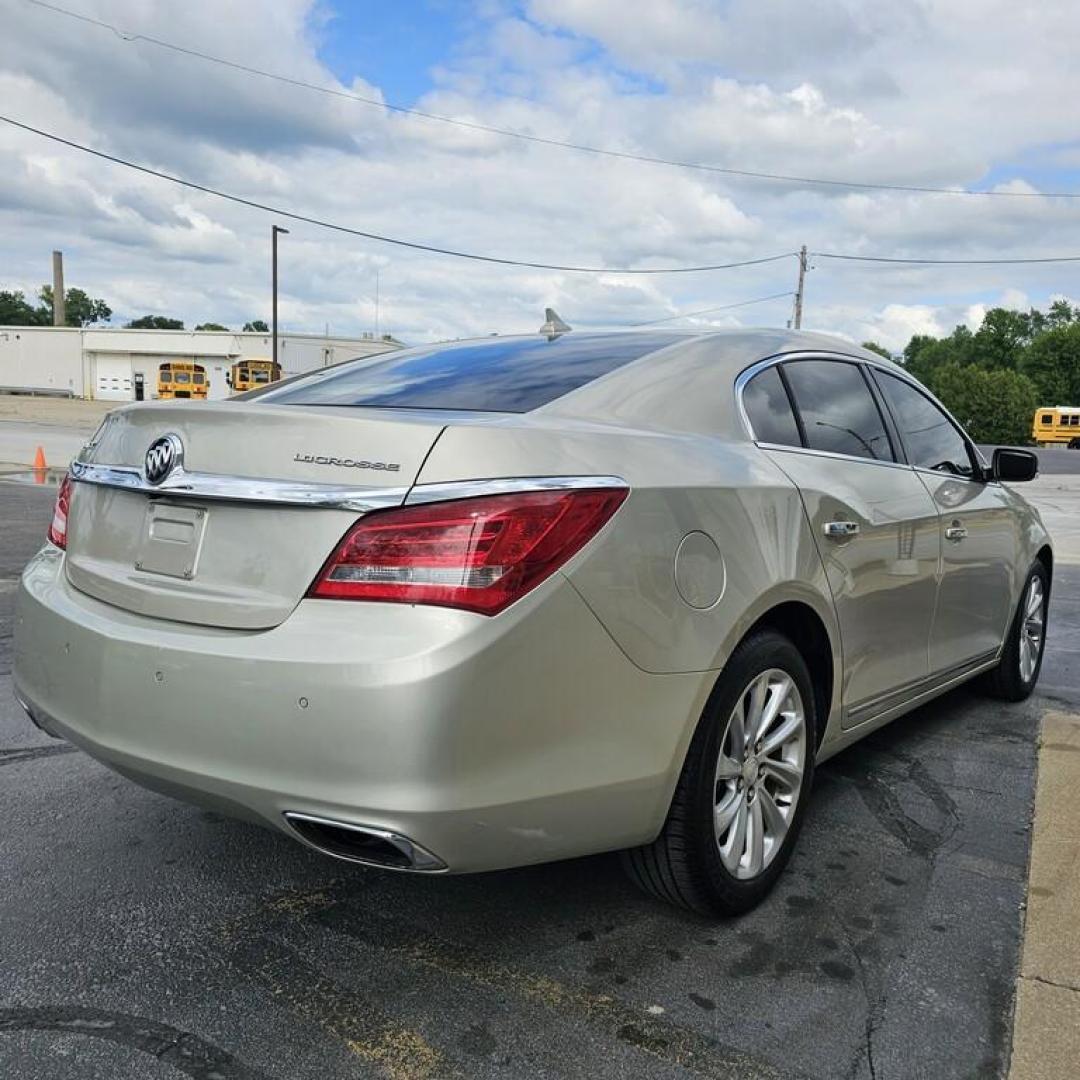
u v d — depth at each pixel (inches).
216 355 2687.0
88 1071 82.6
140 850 124.5
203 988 94.8
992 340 4653.1
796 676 114.7
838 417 137.8
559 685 86.4
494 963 100.0
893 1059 85.7
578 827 90.4
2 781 146.0
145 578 98.7
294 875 118.5
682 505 97.8
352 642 82.6
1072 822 137.3
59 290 3444.9
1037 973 98.8
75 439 1167.6
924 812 141.0
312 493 87.1
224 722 86.4
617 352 123.7
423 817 80.7
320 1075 82.9
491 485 85.0
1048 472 1327.5
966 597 163.5
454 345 143.0
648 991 95.4
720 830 105.6
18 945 101.7
